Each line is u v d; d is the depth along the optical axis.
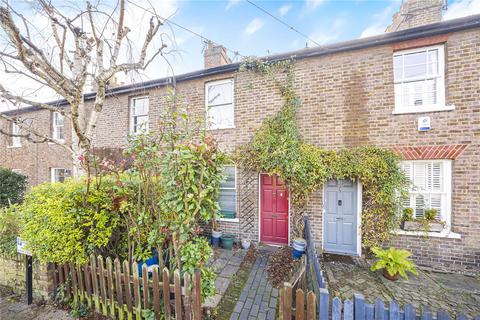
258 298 3.47
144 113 7.76
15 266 3.36
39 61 3.61
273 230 5.98
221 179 2.66
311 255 3.35
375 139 5.03
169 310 2.49
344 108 5.29
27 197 3.23
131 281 2.75
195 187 2.47
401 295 3.60
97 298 2.82
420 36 4.66
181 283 2.68
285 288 2.21
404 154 4.77
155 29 4.15
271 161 5.39
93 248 3.06
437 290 3.73
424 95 4.87
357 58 5.21
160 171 2.88
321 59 5.50
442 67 4.68
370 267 4.58
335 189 5.44
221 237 5.83
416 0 5.77
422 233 4.65
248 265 4.67
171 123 2.94
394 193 4.79
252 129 6.05
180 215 2.48
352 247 5.29
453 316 3.14
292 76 5.68
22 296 3.27
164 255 3.44
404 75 4.99
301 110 5.64
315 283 2.70
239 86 6.26
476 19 4.25
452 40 4.54
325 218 5.50
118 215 3.24
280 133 5.56
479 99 4.33
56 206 2.84
